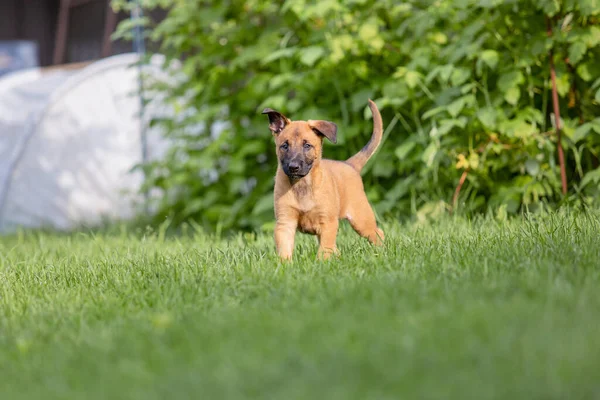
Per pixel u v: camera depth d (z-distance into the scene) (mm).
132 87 11914
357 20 8305
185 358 3258
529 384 2736
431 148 7246
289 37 8938
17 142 11195
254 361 3113
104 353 3412
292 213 5629
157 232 9477
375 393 2760
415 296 3912
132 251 6812
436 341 3203
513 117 7703
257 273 4750
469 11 7598
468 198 7863
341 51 7875
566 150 7582
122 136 11914
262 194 9016
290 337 3367
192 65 9227
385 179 8469
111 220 10844
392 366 2979
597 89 7473
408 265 4777
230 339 3424
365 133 8203
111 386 3008
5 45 17359
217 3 9281
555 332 3203
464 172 7598
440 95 7637
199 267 5199
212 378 2977
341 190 5922
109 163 11805
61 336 3791
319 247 5680
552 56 7305
